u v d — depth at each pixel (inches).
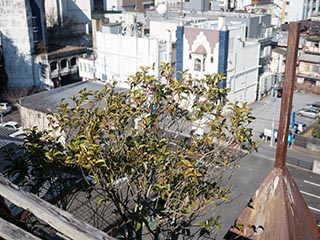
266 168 569.0
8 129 560.1
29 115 583.8
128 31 896.3
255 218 87.0
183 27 795.4
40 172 144.3
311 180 548.7
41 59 902.4
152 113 160.4
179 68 821.2
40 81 919.7
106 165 130.8
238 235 88.7
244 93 852.0
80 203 209.5
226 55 762.2
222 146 157.8
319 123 668.7
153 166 139.0
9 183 74.0
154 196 164.4
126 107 156.7
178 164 135.2
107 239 59.7
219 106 159.3
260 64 917.2
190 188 137.3
